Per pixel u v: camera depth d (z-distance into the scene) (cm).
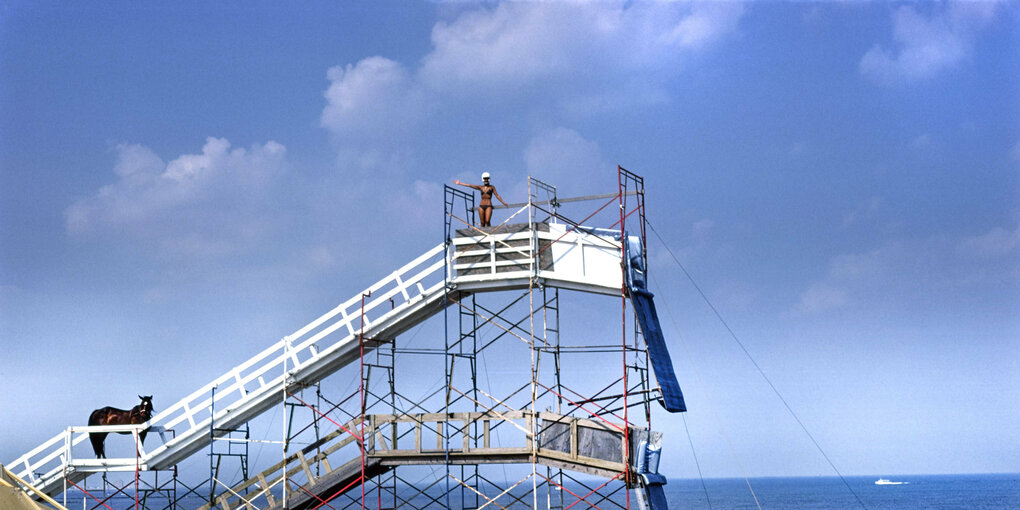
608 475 2489
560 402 2803
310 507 2831
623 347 2559
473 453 2631
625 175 2742
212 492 2845
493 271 2712
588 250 2684
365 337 2812
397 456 2700
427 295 2753
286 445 2808
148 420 2908
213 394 2858
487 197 2909
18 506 1855
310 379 2872
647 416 2566
